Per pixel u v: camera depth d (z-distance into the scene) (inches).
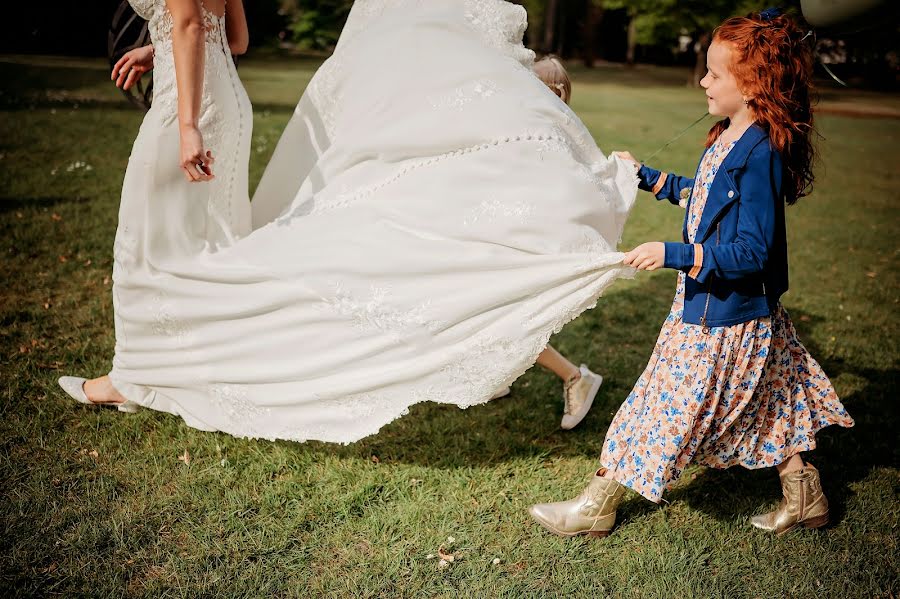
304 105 117.6
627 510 110.9
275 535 100.7
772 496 115.6
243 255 109.0
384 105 106.5
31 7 747.4
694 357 94.3
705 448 99.9
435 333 100.2
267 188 121.6
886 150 533.3
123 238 113.0
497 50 107.8
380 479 114.8
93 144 342.3
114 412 126.0
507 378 101.5
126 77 124.9
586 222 99.0
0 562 91.4
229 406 112.7
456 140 101.0
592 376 134.5
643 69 1524.4
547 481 117.4
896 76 1133.7
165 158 108.0
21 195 247.0
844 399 145.6
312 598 90.7
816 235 278.1
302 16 1416.1
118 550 95.3
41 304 167.0
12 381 133.3
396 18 110.7
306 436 109.6
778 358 98.3
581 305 97.7
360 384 103.5
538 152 98.8
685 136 535.5
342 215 105.8
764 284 93.0
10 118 395.5
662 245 88.7
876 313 194.9
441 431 129.8
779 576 97.3
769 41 87.1
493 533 104.1
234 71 113.9
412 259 100.0
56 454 114.2
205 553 95.9
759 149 88.8
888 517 109.7
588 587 94.3
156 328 114.4
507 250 98.3
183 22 100.6
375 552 99.0
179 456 116.6
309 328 104.9
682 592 94.1
